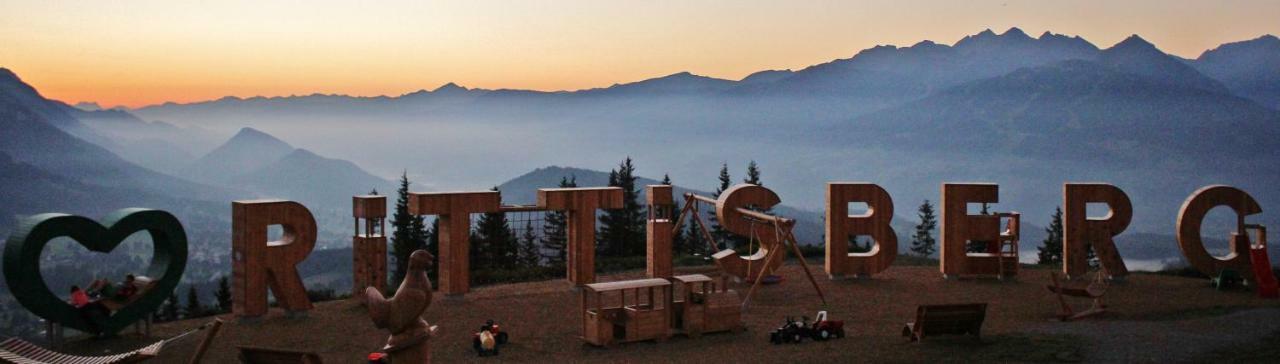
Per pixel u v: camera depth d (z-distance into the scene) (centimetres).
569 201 2972
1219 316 2345
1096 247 3231
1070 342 2012
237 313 2506
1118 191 3238
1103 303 2673
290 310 2541
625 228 7075
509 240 6956
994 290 3025
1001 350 1973
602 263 3816
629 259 3922
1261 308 2511
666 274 3250
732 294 2364
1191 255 3073
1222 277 3008
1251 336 2006
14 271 2073
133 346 2198
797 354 2053
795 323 2219
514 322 2492
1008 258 3269
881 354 2002
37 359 1545
